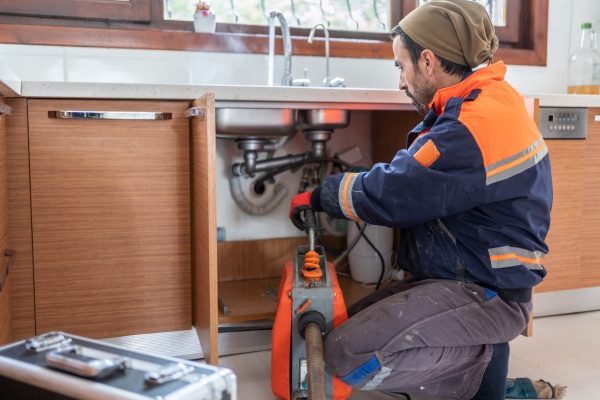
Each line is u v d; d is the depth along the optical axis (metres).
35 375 0.80
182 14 2.40
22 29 2.10
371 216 1.39
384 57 2.58
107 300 1.74
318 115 2.09
